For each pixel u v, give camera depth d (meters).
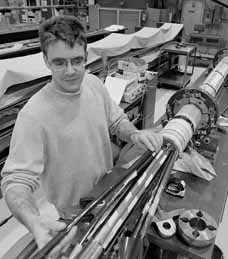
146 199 0.83
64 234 0.57
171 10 6.31
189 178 1.34
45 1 5.81
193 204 1.17
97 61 2.72
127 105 2.66
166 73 5.25
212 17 5.94
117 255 0.64
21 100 2.00
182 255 0.95
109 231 0.63
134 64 2.97
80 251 0.55
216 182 1.33
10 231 2.03
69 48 0.90
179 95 1.46
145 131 1.20
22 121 0.96
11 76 1.86
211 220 1.00
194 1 5.89
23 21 5.42
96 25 6.40
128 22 6.18
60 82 0.98
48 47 0.91
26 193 0.84
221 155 1.58
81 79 1.01
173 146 1.10
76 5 5.75
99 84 1.23
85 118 1.10
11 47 2.92
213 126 1.46
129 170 0.87
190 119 1.31
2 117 2.12
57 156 1.07
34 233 0.64
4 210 2.21
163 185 0.91
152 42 3.93
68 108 1.04
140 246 0.77
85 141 1.12
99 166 1.24
